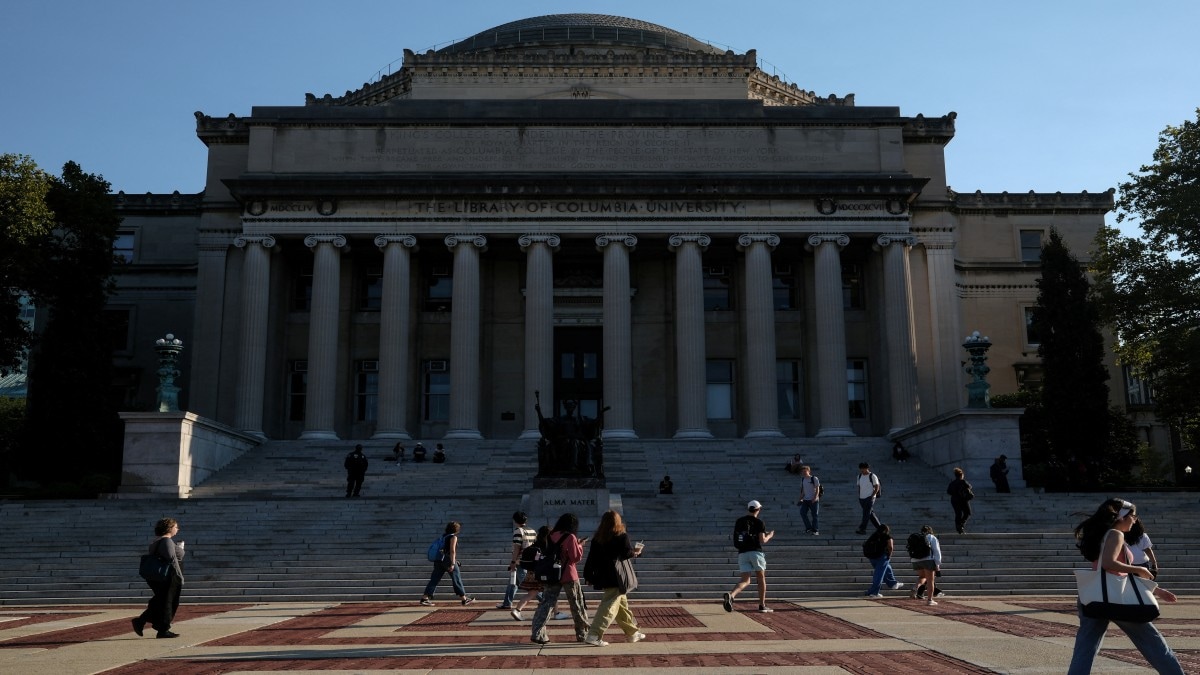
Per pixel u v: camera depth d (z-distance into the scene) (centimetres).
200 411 5638
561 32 6969
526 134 5809
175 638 1755
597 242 5606
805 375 5928
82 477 4962
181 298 6481
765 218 5644
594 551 1616
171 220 6581
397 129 5803
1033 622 1873
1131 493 4034
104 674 1306
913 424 5444
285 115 5806
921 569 2378
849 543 3116
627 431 5412
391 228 5609
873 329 5869
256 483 4472
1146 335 5178
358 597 2723
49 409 5050
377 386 5900
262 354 5494
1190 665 1296
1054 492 4309
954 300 5931
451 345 5584
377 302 6053
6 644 1683
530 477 4559
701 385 5491
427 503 3719
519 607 2094
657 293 6041
